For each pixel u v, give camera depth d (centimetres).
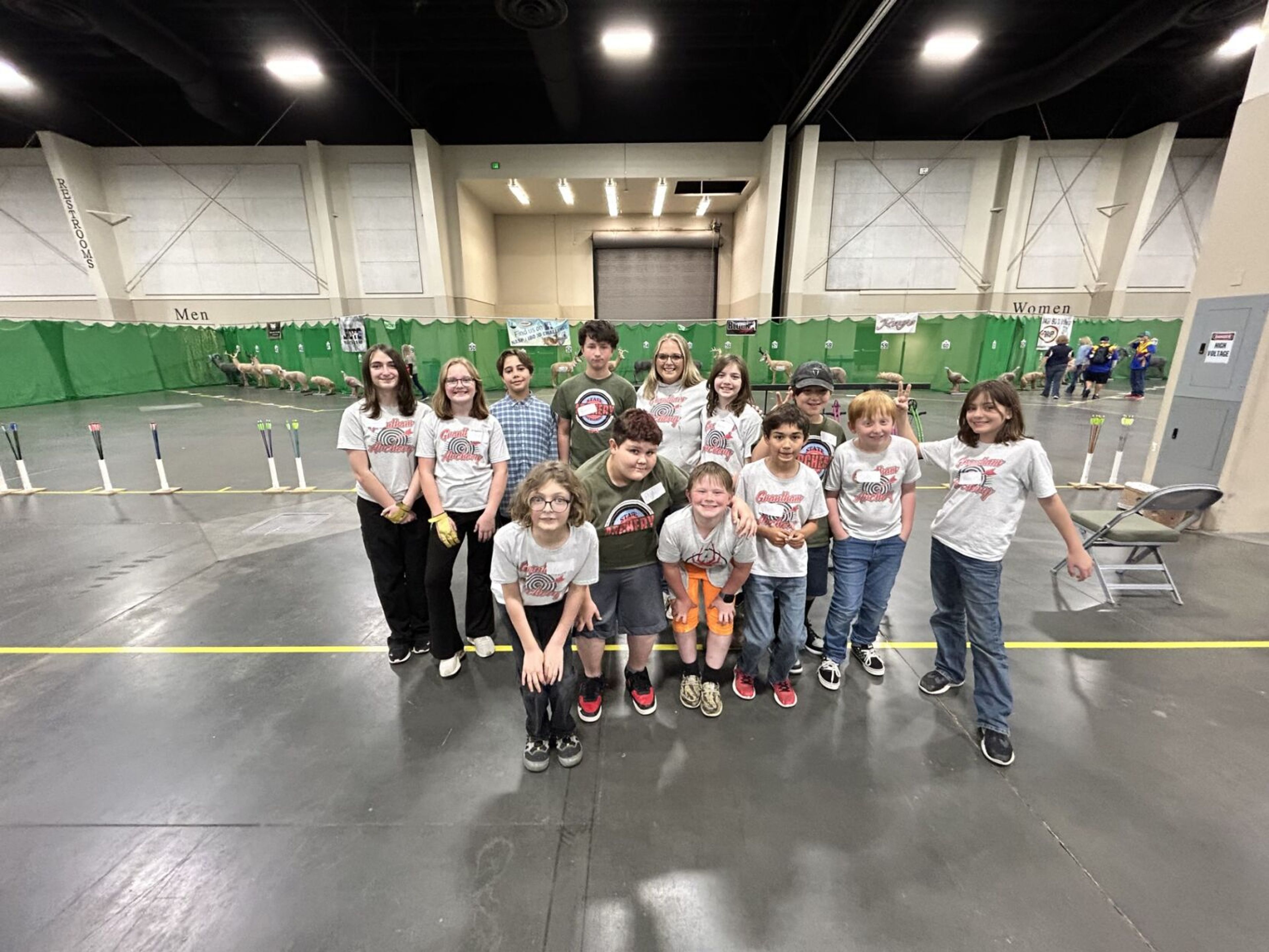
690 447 305
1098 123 1487
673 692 267
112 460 748
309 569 404
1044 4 1040
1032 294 1595
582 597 209
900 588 375
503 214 1931
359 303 1633
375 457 261
